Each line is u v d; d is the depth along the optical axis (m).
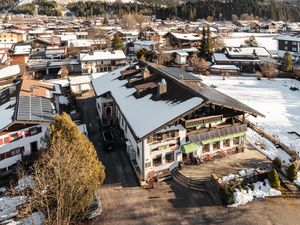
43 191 29.88
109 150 46.53
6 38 151.00
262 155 42.97
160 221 32.16
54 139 32.69
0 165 40.78
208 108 40.97
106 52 104.19
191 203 34.66
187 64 104.75
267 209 33.09
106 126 55.84
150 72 53.16
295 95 74.06
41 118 43.12
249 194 35.19
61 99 66.56
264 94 74.81
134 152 42.41
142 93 46.56
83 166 31.11
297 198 34.69
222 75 95.31
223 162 41.09
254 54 104.50
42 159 32.56
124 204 34.94
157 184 38.25
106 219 32.66
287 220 31.42
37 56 118.19
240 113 42.50
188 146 39.19
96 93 55.97
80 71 99.19
